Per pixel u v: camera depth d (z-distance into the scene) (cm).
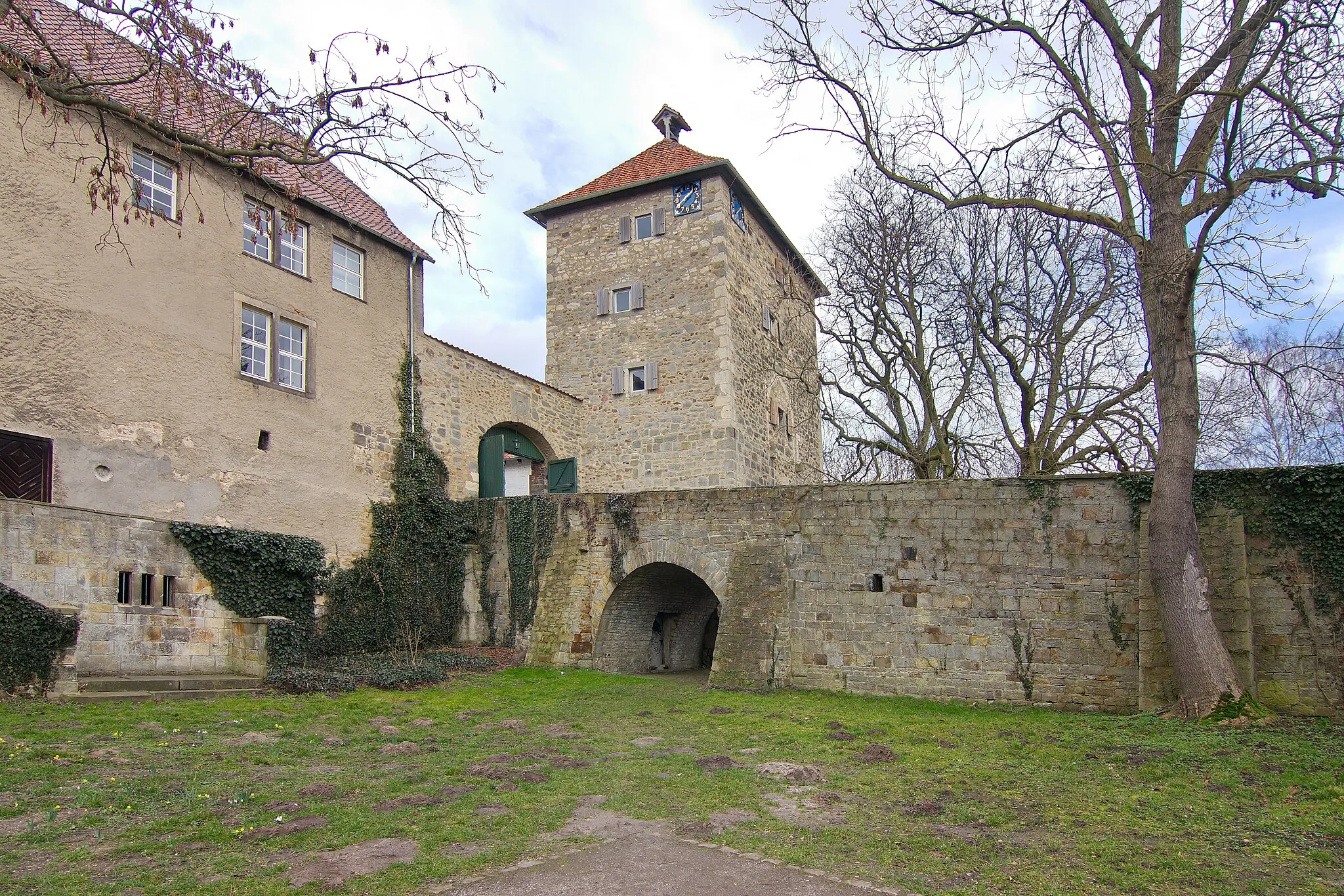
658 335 2475
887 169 1305
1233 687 1114
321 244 1747
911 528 1488
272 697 1195
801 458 2911
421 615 1825
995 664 1401
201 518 1452
